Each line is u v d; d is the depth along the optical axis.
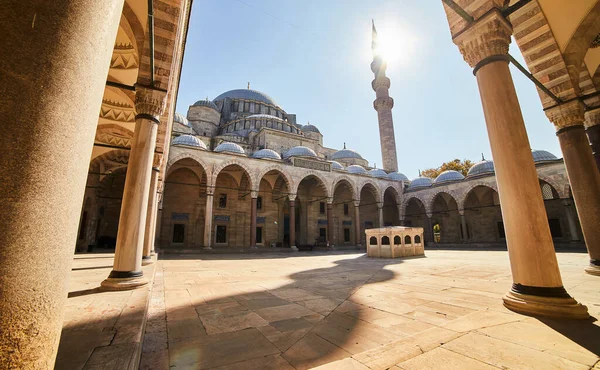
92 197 21.28
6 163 1.08
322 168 32.84
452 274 9.86
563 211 27.83
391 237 18.20
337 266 13.18
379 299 5.98
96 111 1.49
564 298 4.23
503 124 5.04
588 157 7.82
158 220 24.98
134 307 4.26
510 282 8.05
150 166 6.76
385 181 38.03
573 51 7.89
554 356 2.79
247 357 3.17
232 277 9.52
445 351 2.94
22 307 1.07
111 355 2.45
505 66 5.34
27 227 1.10
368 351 2.98
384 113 43.53
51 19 1.27
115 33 1.67
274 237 33.38
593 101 9.20
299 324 4.36
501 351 2.92
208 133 43.00
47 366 1.16
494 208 33.47
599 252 7.71
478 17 5.57
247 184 32.56
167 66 7.04
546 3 7.64
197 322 4.47
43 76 1.19
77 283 6.40
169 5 6.93
